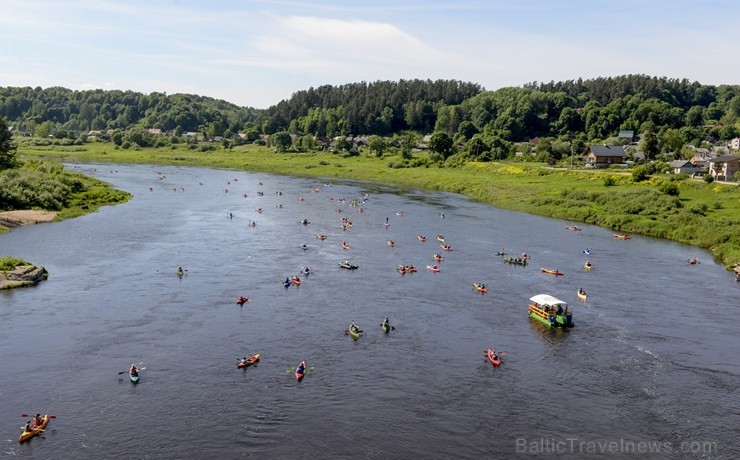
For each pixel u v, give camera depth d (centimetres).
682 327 7112
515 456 4506
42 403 5103
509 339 6700
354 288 8469
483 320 7288
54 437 4622
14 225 12138
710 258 10744
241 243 11219
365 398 5309
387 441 4656
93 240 11075
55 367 5738
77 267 9144
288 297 7975
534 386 5594
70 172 18862
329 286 8531
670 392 5516
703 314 7575
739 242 11156
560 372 5894
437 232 12800
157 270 9106
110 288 8150
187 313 7262
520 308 7762
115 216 13800
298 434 4728
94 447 4509
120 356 6016
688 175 18288
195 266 9394
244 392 5366
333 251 10775
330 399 5278
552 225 13912
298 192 19338
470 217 14850
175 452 4466
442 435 4759
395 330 6894
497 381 5678
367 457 4447
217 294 8012
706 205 13838
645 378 5784
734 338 6794
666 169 19738
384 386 5538
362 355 6188
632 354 6334
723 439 4775
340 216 14700
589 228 13638
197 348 6253
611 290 8581
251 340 6506
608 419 5047
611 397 5416
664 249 11431
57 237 11244
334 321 7131
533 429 4875
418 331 6881
